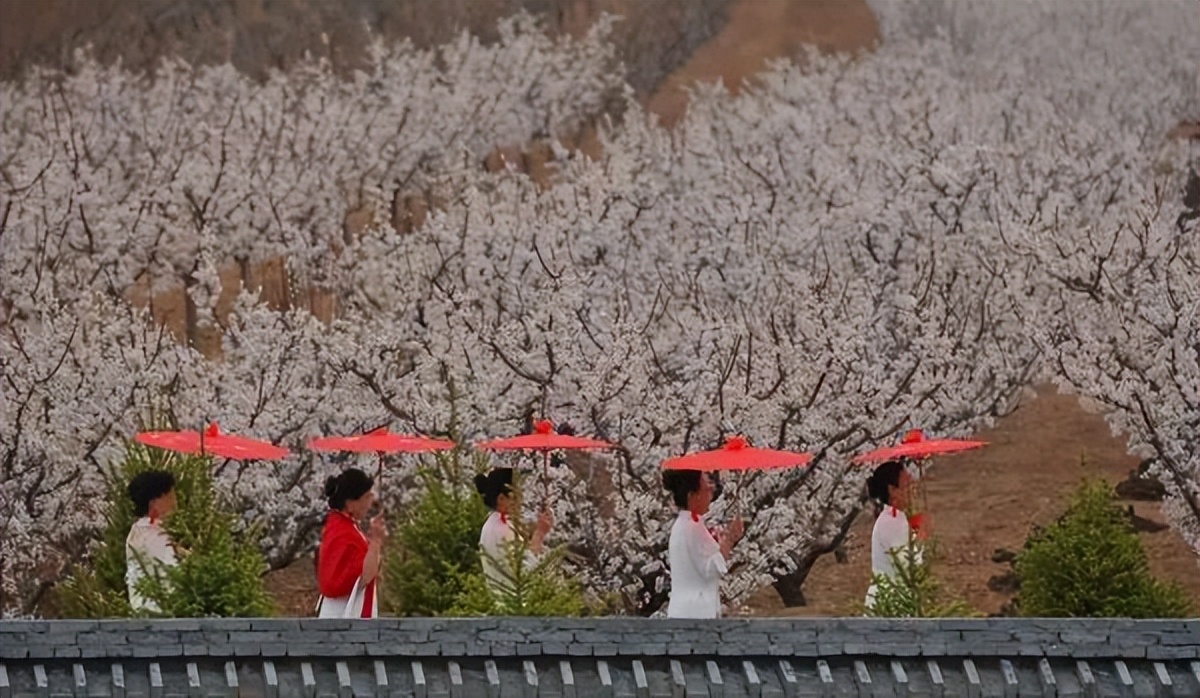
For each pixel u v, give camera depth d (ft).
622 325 189.98
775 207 250.16
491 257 217.15
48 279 225.76
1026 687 96.07
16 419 193.57
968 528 215.10
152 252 250.57
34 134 273.75
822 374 191.42
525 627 94.99
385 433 149.48
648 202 246.88
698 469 122.42
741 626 95.96
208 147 274.16
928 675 95.96
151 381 195.62
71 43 277.64
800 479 186.70
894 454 144.46
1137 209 231.09
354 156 280.92
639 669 94.68
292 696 92.27
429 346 199.93
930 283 213.46
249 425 196.34
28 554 195.93
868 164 267.80
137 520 122.83
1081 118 284.20
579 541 183.52
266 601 114.01
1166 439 205.57
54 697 90.58
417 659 94.27
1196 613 185.98
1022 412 229.86
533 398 193.57
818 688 94.99
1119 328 209.97
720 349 194.08
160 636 92.32
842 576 209.97
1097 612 129.39
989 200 245.45
